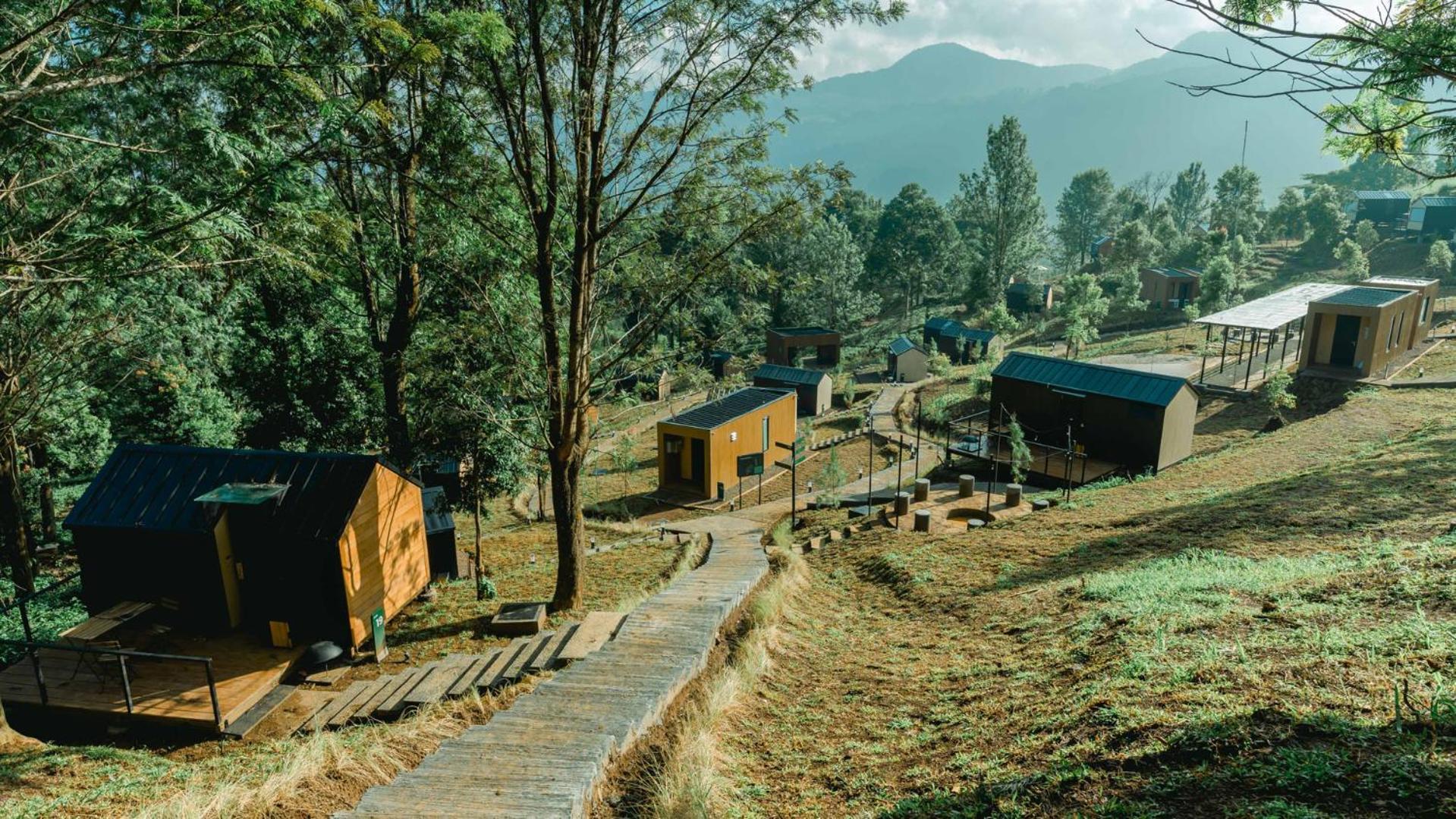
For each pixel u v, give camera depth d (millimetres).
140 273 10516
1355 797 4062
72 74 9102
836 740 7656
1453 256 67688
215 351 22219
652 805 6504
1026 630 10547
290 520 14367
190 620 14844
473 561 22625
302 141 14266
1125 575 12039
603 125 14641
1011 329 71875
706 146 15453
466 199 16797
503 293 18969
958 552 16891
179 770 9352
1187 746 5117
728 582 14336
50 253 10414
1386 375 33906
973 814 5168
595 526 28422
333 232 14578
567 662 11352
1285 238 95875
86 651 11703
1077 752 5602
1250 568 11117
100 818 7355
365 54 13500
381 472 15688
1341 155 6230
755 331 81188
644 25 14344
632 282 17406
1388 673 5672
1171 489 20875
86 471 29484
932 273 99812
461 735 7730
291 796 6816
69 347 17391
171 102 12422
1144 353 49031
